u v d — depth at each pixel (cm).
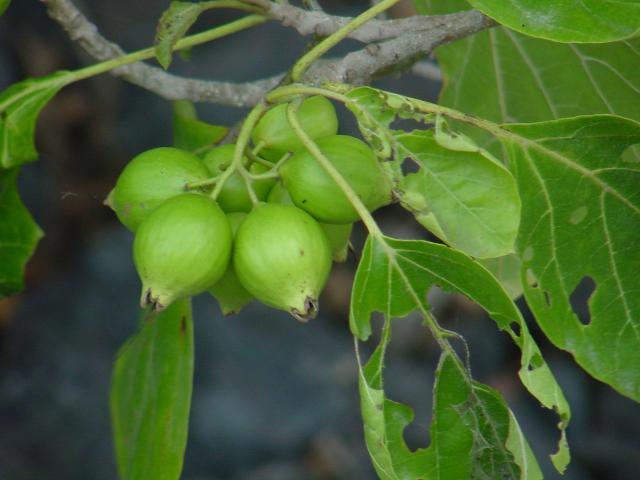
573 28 52
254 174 54
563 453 52
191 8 56
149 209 54
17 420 106
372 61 58
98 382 110
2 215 63
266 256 52
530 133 55
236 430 105
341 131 113
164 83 64
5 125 61
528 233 56
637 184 55
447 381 54
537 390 52
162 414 62
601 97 64
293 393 110
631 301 55
